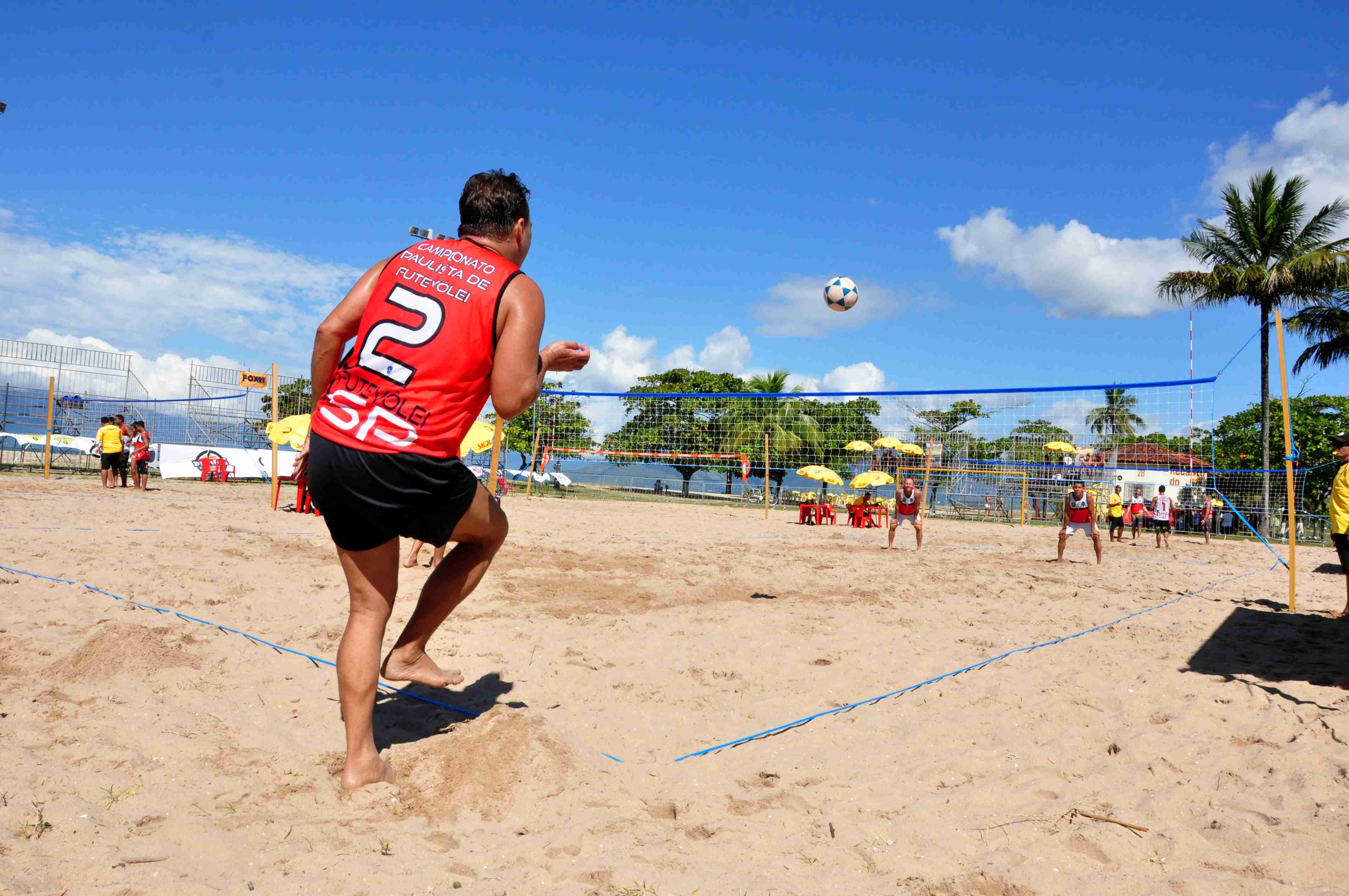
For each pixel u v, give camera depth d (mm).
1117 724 3105
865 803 2283
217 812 1897
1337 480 6383
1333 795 2352
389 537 2049
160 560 5930
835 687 3613
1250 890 1769
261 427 23578
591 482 32375
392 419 1958
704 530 13109
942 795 2365
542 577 6316
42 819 1743
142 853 1659
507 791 2094
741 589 6398
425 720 2793
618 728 2957
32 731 2330
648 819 2080
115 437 14797
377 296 2078
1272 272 21688
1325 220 21906
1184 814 2232
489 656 3840
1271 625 5516
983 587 7109
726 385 38625
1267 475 20547
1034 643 4625
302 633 3971
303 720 2682
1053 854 1940
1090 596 6852
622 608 5246
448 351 1991
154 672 3047
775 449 28250
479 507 2268
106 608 4074
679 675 3729
